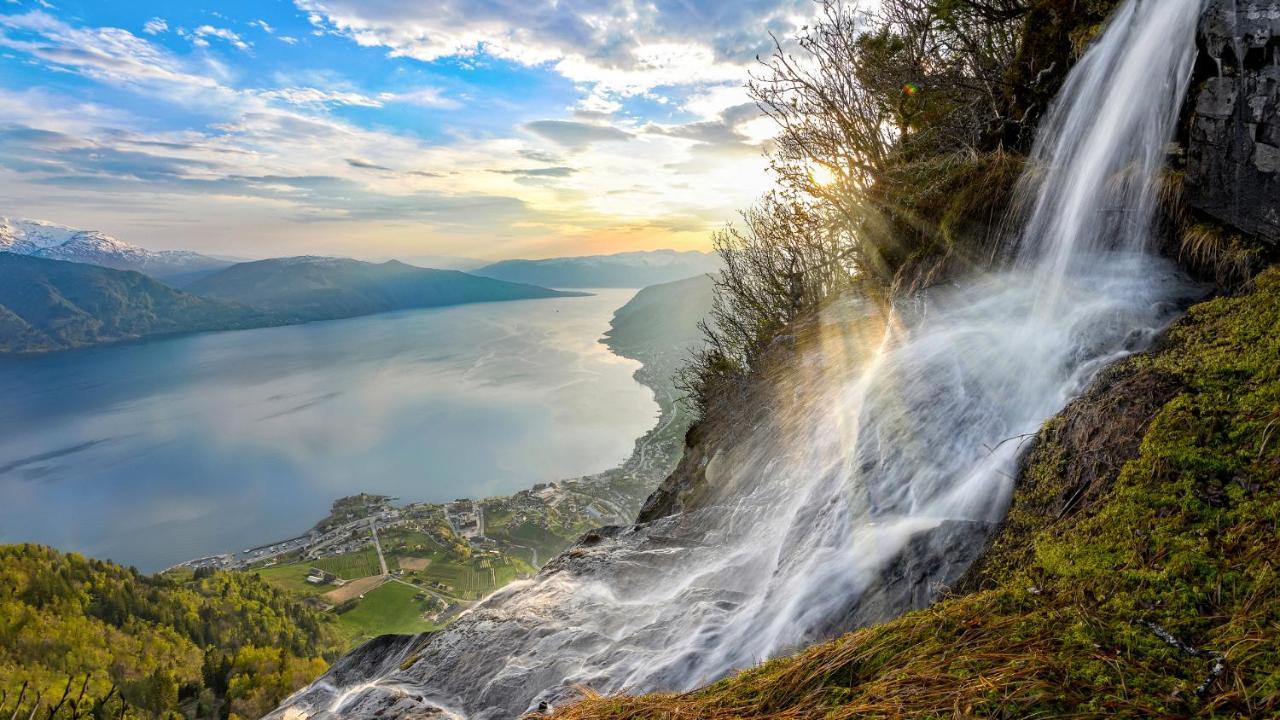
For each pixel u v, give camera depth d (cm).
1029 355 275
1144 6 320
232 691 7181
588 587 418
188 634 9269
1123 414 189
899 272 485
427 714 290
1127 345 238
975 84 589
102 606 9375
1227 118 246
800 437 493
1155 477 156
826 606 219
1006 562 179
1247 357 180
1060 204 353
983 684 111
